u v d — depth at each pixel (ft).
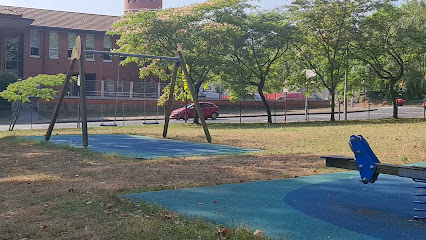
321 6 120.47
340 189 27.76
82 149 52.39
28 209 22.70
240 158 44.14
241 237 17.34
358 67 146.30
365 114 160.04
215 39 112.06
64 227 19.29
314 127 96.78
